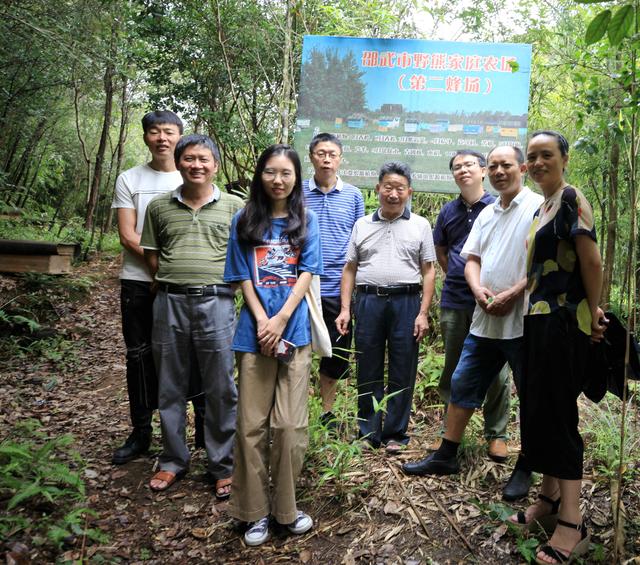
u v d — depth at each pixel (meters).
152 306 3.15
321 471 2.88
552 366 2.13
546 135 2.19
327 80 4.22
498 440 2.97
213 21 7.47
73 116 13.27
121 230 3.12
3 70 8.56
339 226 3.40
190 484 2.91
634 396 3.68
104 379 4.73
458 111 4.14
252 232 2.44
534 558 2.15
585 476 2.77
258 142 7.66
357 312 3.21
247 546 2.38
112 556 2.32
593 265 2.08
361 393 3.22
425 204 4.84
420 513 2.52
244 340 2.43
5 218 8.81
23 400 4.14
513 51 4.09
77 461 3.09
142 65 8.37
